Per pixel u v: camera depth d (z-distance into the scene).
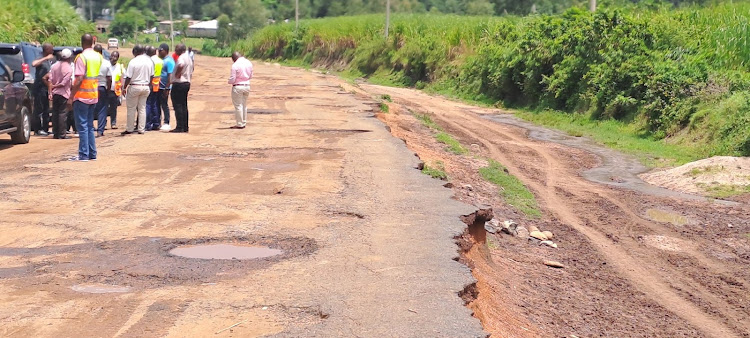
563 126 27.59
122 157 12.85
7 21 33.25
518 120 30.30
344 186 10.36
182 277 6.26
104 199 9.35
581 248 11.61
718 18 29.55
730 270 10.81
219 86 32.47
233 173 11.38
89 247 7.14
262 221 8.26
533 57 33.69
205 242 7.39
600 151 22.09
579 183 17.19
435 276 6.34
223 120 19.23
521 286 8.73
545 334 6.97
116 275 6.30
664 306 9.02
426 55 45.97
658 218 13.91
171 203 9.16
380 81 49.38
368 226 8.07
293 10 114.81
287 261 6.75
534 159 20.44
